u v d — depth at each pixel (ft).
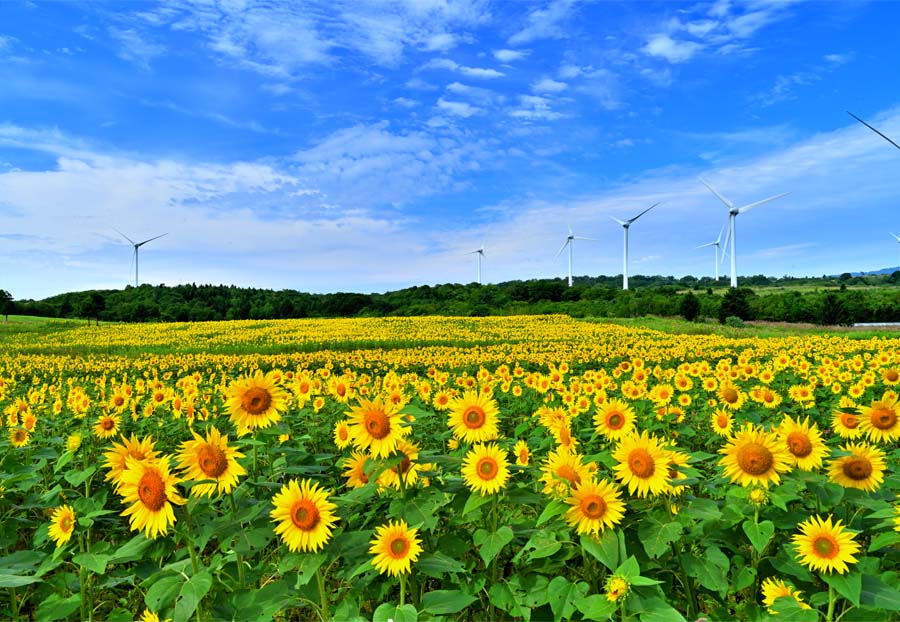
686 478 11.93
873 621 10.10
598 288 347.77
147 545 11.59
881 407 16.67
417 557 11.44
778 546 12.55
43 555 13.39
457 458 13.15
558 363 82.43
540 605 11.35
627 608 9.70
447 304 336.90
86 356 118.01
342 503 13.65
